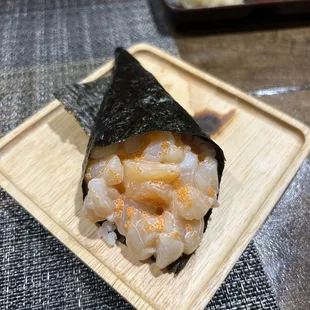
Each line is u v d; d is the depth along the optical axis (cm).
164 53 20
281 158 16
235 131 17
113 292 13
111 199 13
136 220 12
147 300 12
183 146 13
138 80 16
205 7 23
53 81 21
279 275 13
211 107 18
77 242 13
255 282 13
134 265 13
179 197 12
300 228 15
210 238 13
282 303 13
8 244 14
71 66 22
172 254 12
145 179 12
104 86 17
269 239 14
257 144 16
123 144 13
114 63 19
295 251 14
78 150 16
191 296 12
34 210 14
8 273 14
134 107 14
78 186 15
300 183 16
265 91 21
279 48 23
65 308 13
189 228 12
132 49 20
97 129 14
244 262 14
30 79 21
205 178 13
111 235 13
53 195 15
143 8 26
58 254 14
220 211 14
